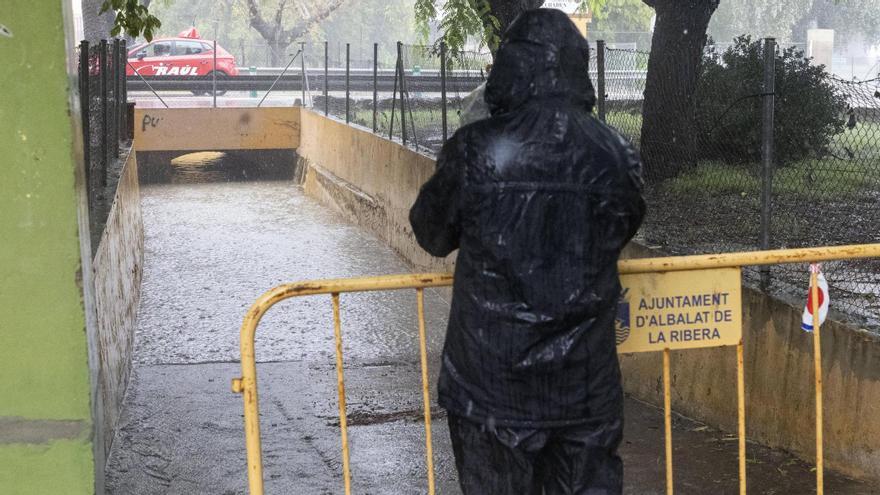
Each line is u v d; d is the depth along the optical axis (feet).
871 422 17.12
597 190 9.74
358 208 49.65
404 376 26.63
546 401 9.73
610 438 10.05
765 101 20.59
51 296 10.94
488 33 37.68
